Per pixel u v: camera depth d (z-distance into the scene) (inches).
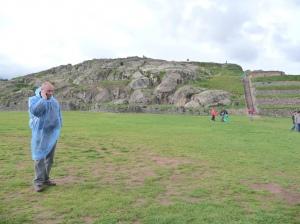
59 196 426.6
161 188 469.7
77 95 4434.1
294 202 421.1
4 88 5265.8
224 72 5531.5
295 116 1509.6
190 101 3614.7
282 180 529.7
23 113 2546.8
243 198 430.6
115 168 610.5
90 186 476.1
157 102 3976.4
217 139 1072.8
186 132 1291.8
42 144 457.4
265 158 730.8
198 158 723.4
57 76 5703.7
